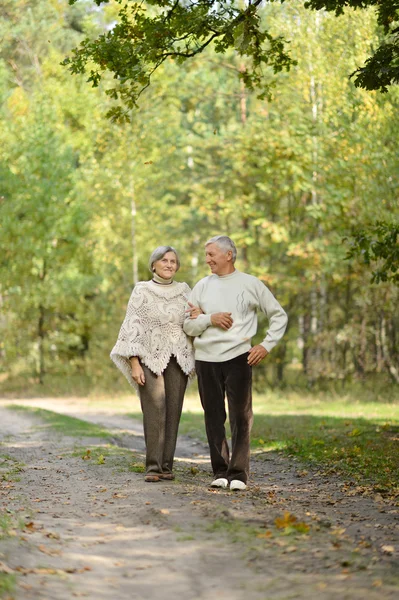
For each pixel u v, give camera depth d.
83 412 19.11
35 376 29.62
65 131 29.02
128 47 9.76
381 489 7.35
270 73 21.98
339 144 20.27
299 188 23.00
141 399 7.19
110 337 29.02
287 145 21.48
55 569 4.25
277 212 25.69
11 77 33.62
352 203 20.12
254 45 10.48
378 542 4.89
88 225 28.11
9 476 7.67
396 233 10.87
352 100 18.55
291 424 14.08
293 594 3.79
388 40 17.61
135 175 26.58
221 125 27.66
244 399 6.88
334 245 22.23
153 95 25.89
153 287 7.21
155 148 26.55
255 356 6.88
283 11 19.95
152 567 4.31
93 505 5.98
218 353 6.92
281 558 4.39
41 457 9.38
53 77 29.72
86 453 9.30
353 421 14.23
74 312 29.62
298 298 26.56
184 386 7.30
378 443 10.74
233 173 25.33
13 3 36.78
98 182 27.25
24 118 28.17
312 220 24.33
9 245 27.39
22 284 28.48
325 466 9.09
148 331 7.11
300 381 26.39
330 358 25.22
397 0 9.21
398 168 17.05
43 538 4.90
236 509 5.69
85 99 27.12
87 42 9.80
